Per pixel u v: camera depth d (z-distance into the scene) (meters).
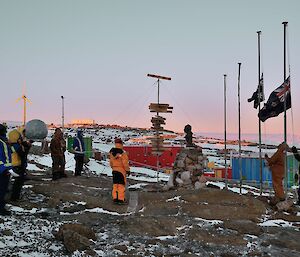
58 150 14.33
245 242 7.45
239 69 13.97
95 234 7.61
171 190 12.57
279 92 11.60
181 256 6.56
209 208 9.72
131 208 9.87
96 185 13.48
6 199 10.13
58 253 6.36
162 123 16.25
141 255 6.53
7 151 8.59
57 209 9.59
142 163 28.95
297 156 12.62
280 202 10.44
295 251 7.10
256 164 21.66
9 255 6.05
